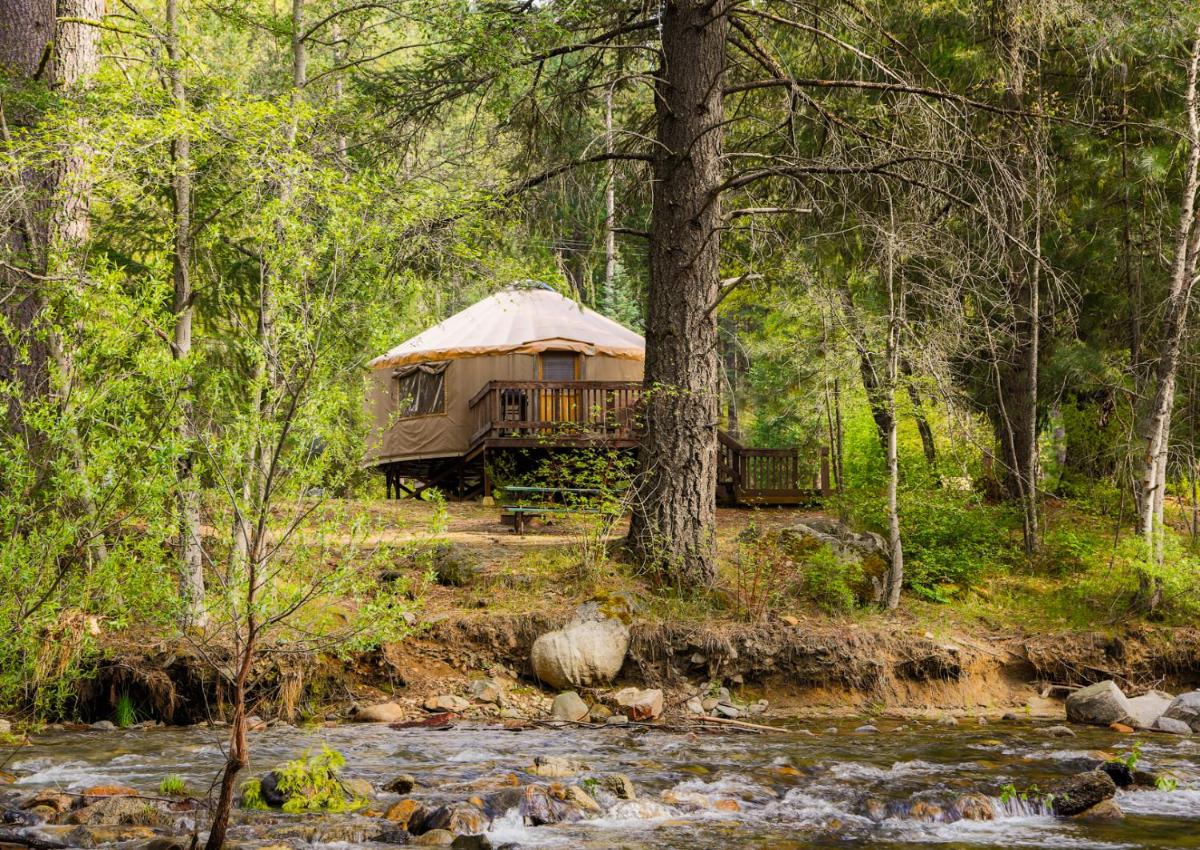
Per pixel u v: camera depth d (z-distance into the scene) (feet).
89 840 20.66
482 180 45.06
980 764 30.12
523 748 31.78
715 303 44.57
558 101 48.21
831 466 66.64
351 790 24.93
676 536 44.34
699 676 40.11
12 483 22.15
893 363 43.06
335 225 20.38
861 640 41.09
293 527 19.16
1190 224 46.85
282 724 35.09
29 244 36.22
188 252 37.19
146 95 34.78
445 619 40.42
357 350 21.59
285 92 40.01
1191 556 46.80
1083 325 55.62
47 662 27.99
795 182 46.75
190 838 20.75
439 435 73.26
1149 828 23.71
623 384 66.44
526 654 40.09
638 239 55.98
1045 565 49.75
